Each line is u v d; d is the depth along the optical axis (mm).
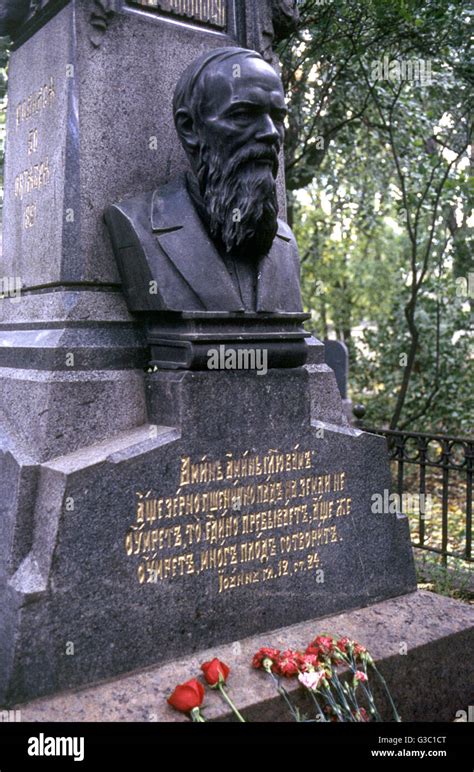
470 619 3262
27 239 3236
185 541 2809
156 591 2729
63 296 2934
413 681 3010
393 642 3021
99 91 2988
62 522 2504
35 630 2445
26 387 2879
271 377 3059
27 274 3225
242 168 2887
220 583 2904
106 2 2965
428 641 3055
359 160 8508
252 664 2754
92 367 2889
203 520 2857
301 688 2672
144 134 3113
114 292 3027
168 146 3188
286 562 3109
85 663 2551
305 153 7035
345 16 5602
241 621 2963
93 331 2932
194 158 3018
